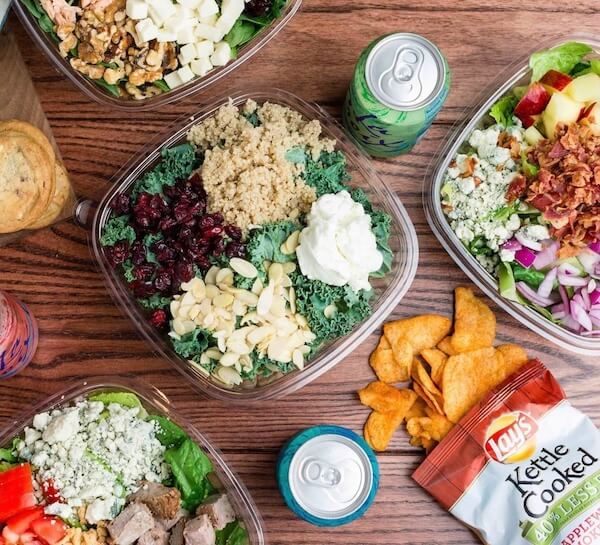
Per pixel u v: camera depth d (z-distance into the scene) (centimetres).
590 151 131
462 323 140
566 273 136
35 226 138
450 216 136
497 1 144
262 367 134
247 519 130
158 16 129
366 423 140
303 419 140
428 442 139
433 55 124
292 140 133
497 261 139
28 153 130
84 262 141
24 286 141
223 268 131
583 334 137
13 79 141
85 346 141
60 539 122
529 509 133
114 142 143
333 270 126
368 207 136
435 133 144
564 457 134
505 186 134
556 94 132
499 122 137
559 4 145
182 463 128
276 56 144
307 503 126
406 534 139
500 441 135
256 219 130
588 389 141
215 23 133
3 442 129
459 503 135
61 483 124
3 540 121
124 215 133
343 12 144
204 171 130
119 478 127
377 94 123
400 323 140
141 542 125
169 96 139
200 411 140
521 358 139
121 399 131
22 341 133
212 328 129
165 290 131
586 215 131
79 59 133
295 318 131
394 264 137
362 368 141
